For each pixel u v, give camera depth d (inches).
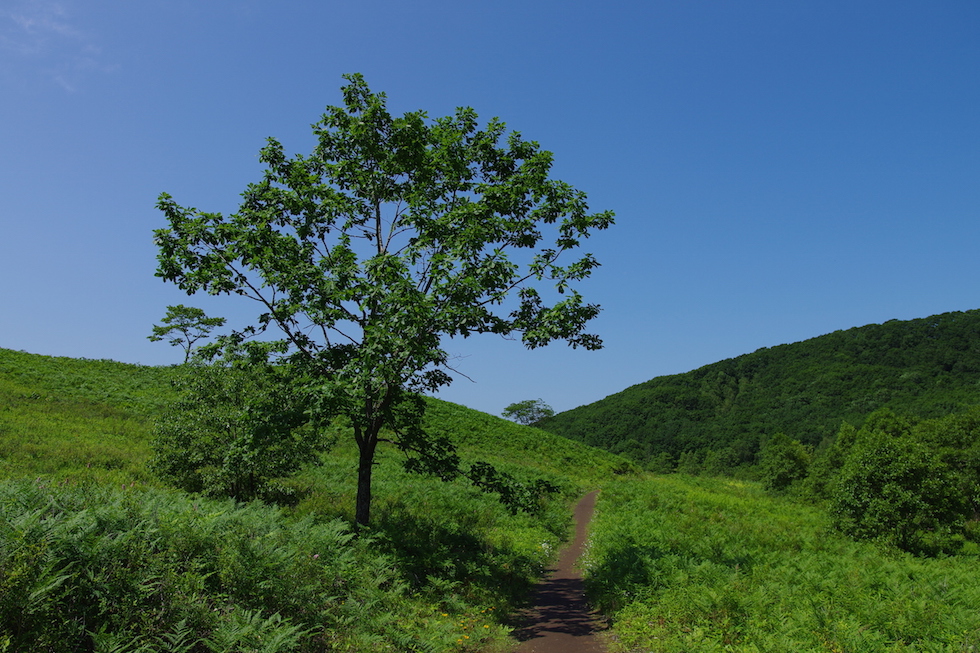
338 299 429.1
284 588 270.7
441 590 405.7
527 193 515.8
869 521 822.5
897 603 355.9
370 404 491.8
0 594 185.9
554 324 454.9
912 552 788.6
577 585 525.0
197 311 2130.9
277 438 458.6
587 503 1256.2
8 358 1530.5
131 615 212.2
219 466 584.7
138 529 256.2
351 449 1305.4
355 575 338.0
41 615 189.9
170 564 244.7
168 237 428.1
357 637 267.6
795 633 296.8
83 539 226.4
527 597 471.5
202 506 353.4
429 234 459.8
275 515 371.2
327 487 820.0
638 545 597.9
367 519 492.7
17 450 698.2
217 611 236.7
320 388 415.8
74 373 1556.3
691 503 1142.3
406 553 455.5
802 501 1594.5
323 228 498.6
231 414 570.6
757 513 1143.6
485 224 479.5
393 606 338.0
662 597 383.2
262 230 440.5
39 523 226.1
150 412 1298.0
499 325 472.1
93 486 325.1
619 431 5821.9
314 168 514.6
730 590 360.8
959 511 840.9
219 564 269.3
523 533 713.0
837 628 297.9
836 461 1599.4
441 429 1977.1
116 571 222.5
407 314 396.2
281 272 438.0
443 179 515.5
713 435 4943.4
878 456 865.5
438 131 505.7
